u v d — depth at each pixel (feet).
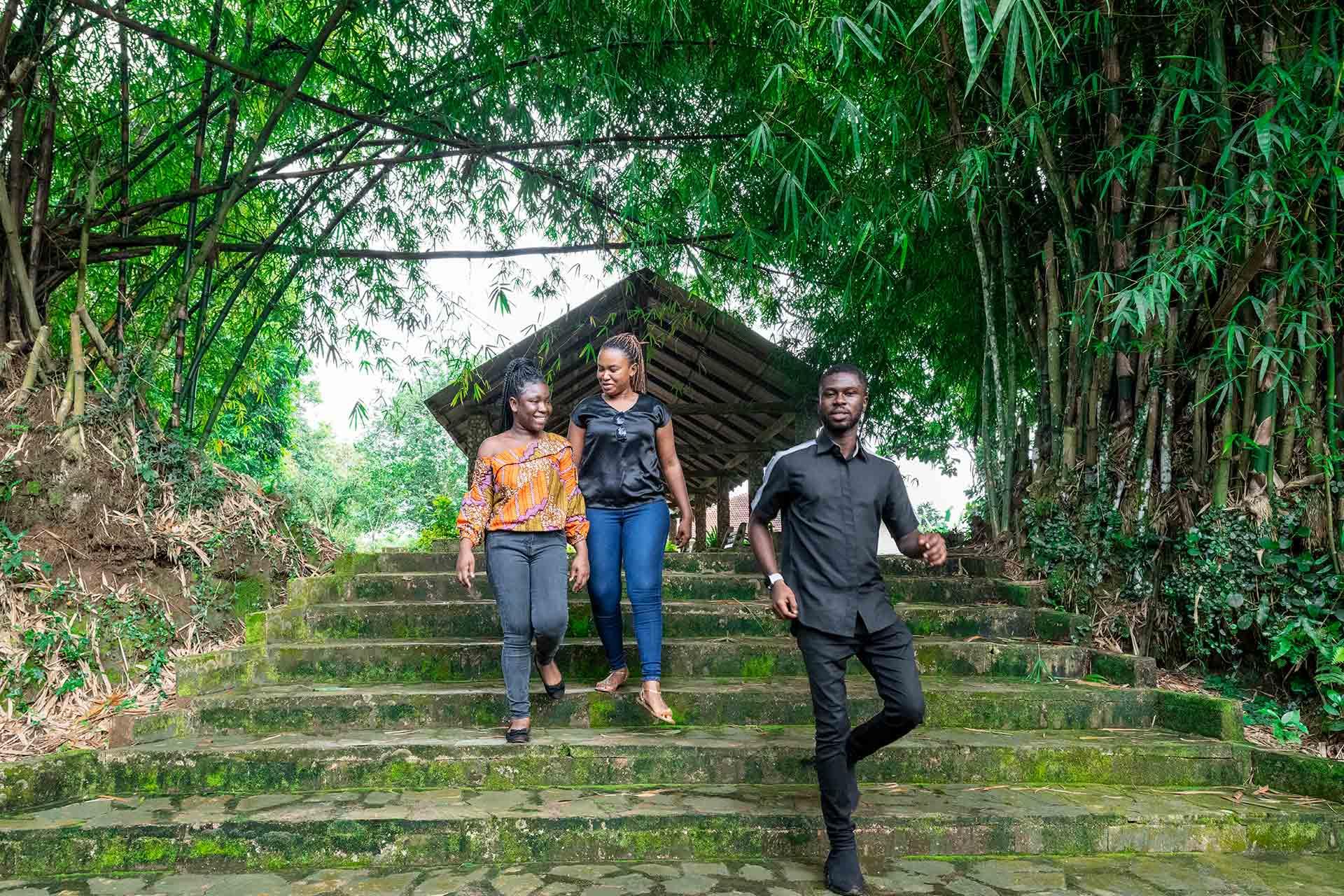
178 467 15.08
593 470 11.76
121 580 13.51
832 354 20.93
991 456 18.29
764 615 15.12
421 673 13.21
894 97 14.29
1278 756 10.70
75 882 8.26
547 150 16.30
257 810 9.23
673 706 12.01
